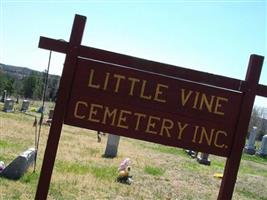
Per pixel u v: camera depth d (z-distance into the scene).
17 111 47.97
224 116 5.48
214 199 16.47
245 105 5.47
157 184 17.59
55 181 14.22
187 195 16.38
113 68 5.33
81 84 5.32
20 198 11.52
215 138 5.48
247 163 35.19
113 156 23.98
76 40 5.27
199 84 5.43
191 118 5.43
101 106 5.34
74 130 37.72
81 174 16.39
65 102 5.29
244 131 5.49
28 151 15.36
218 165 29.77
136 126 5.37
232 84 5.48
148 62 5.37
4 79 83.50
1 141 22.16
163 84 5.38
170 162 26.25
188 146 5.44
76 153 22.56
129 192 14.88
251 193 19.98
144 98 5.37
